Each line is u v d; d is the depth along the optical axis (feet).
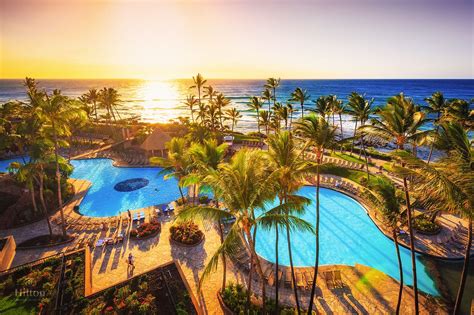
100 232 86.43
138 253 74.95
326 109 171.53
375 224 91.25
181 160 93.71
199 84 243.19
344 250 79.30
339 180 128.98
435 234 80.69
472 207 34.88
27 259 72.90
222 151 66.64
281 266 70.54
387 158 157.17
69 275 61.11
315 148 64.23
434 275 66.54
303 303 57.88
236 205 42.86
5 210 97.09
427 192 38.83
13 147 171.94
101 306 51.06
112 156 176.35
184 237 79.41
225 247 38.34
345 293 60.64
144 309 49.88
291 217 42.04
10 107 161.58
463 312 55.16
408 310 55.77
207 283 63.10
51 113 76.84
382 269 70.49
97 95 255.50
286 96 628.28
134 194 123.13
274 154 52.65
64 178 122.42
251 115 409.90
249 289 51.72
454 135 40.70
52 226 90.74
